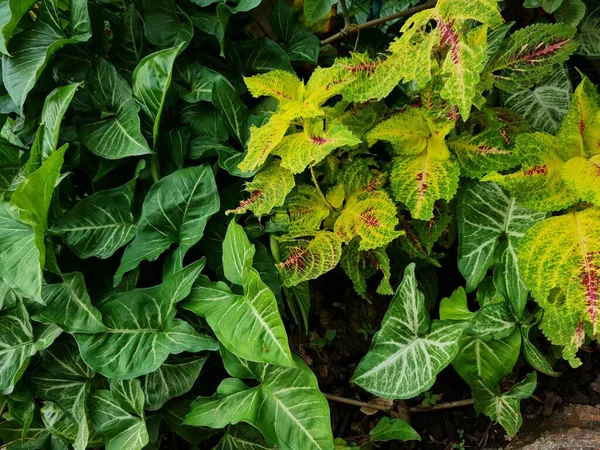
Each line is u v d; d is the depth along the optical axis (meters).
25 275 0.51
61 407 0.60
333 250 0.56
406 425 0.56
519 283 0.54
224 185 0.65
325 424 0.50
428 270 0.66
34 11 0.62
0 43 0.57
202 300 0.55
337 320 0.71
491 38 0.57
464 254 0.56
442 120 0.53
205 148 0.60
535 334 0.61
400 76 0.51
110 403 0.58
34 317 0.54
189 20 0.62
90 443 0.60
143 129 0.62
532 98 0.60
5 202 0.55
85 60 0.64
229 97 0.60
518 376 0.63
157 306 0.56
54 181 0.52
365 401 0.65
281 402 0.52
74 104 0.63
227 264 0.54
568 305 0.47
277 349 0.48
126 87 0.59
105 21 0.71
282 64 0.65
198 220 0.56
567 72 0.59
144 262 0.62
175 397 0.60
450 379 0.65
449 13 0.48
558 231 0.48
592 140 0.50
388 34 0.73
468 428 0.61
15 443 0.63
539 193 0.49
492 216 0.56
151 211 0.57
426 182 0.53
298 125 0.57
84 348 0.53
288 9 0.67
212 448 0.59
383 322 0.57
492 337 0.55
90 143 0.59
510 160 0.54
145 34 0.62
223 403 0.53
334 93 0.54
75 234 0.58
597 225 0.48
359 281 0.59
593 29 0.61
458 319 0.56
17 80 0.58
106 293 0.60
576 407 0.60
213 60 0.66
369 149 0.63
